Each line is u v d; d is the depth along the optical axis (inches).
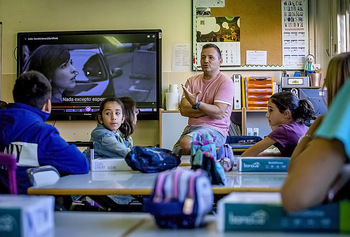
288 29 209.5
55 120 214.4
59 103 212.2
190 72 212.1
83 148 213.6
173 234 30.3
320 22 207.9
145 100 209.8
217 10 210.7
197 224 31.8
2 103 125.3
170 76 212.8
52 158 74.0
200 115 156.0
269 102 101.2
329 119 31.1
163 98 213.2
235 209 30.4
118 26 214.8
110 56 211.2
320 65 207.8
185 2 212.7
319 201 30.6
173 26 213.0
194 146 69.4
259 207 30.2
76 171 75.4
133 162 76.9
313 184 30.0
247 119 205.8
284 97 98.5
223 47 209.8
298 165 31.6
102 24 215.5
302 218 29.9
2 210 28.3
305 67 207.5
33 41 213.0
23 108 76.4
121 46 210.5
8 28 217.0
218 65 158.1
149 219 35.7
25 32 214.4
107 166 82.8
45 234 30.7
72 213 38.7
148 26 213.9
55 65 212.2
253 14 209.8
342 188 31.7
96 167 82.7
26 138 73.4
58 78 212.1
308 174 30.4
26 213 28.3
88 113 211.2
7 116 74.0
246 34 209.8
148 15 213.9
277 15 209.8
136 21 214.4
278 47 209.5
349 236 28.7
